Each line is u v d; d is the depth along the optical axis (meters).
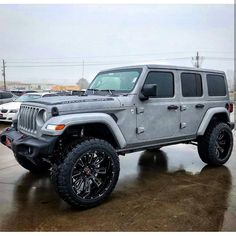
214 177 4.52
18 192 3.86
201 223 2.98
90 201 3.34
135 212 3.25
